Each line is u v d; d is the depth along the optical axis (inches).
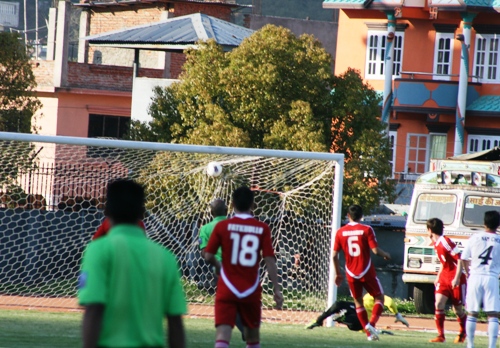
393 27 5305.1
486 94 5388.8
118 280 634.2
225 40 4554.6
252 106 3270.2
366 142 3366.1
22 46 4419.3
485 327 2669.8
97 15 6796.3
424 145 5497.1
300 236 2903.5
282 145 3225.9
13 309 2399.1
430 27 5492.1
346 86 3395.7
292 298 2770.7
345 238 1958.7
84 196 3053.6
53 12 6348.4
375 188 3378.4
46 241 3058.6
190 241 2906.0
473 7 5142.7
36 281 3002.0
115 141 2273.6
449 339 2169.0
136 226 672.4
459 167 3117.6
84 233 3065.9
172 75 6269.7
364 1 5374.0
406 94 5354.3
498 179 2960.1
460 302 2037.4
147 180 2930.6
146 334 634.2
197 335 1886.1
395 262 3417.8
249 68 3275.1
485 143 5378.9
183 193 2901.1
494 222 1766.7
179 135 3452.3
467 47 5211.6
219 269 1264.8
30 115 4475.9
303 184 2935.5
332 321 2314.2
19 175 3065.9
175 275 662.5
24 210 3048.7
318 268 2773.1
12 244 3016.7
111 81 6003.9
